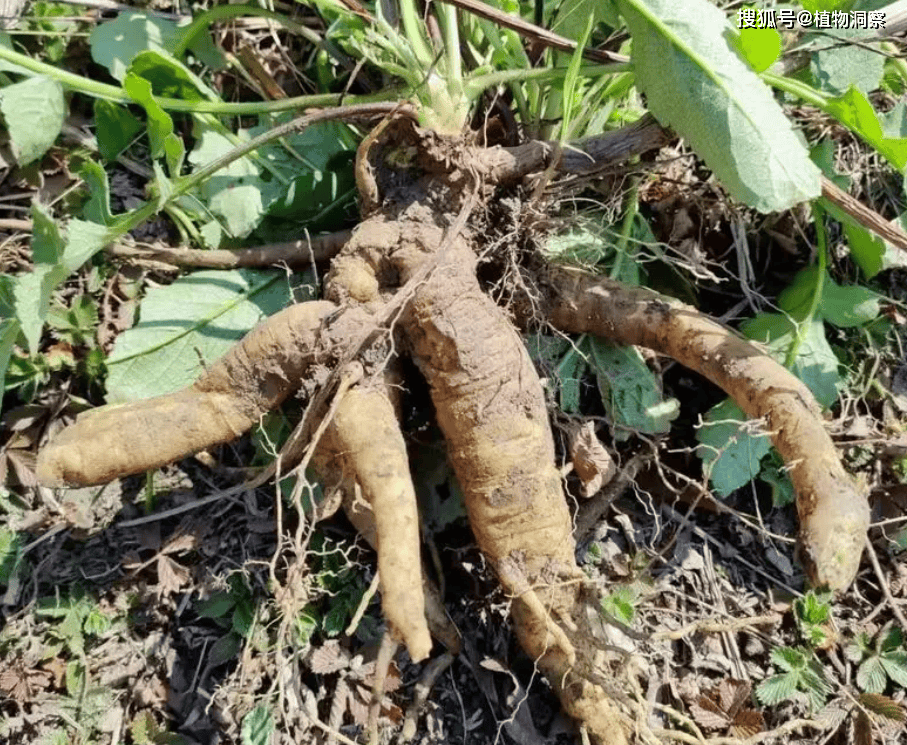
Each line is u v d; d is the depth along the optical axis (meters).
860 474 0.41
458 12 0.37
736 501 0.40
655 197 0.43
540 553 0.32
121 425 0.31
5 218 0.40
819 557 0.27
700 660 0.37
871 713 0.36
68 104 0.41
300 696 0.31
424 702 0.34
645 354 0.40
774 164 0.31
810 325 0.40
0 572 0.36
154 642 0.35
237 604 0.36
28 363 0.38
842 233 0.44
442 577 0.35
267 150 0.39
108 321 0.39
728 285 0.44
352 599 0.36
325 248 0.37
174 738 0.34
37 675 0.35
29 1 0.42
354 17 0.36
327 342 0.31
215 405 0.32
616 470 0.37
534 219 0.35
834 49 0.36
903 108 0.40
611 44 0.39
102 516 0.37
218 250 0.37
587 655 0.32
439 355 0.32
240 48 0.42
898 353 0.44
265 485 0.37
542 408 0.33
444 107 0.33
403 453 0.30
